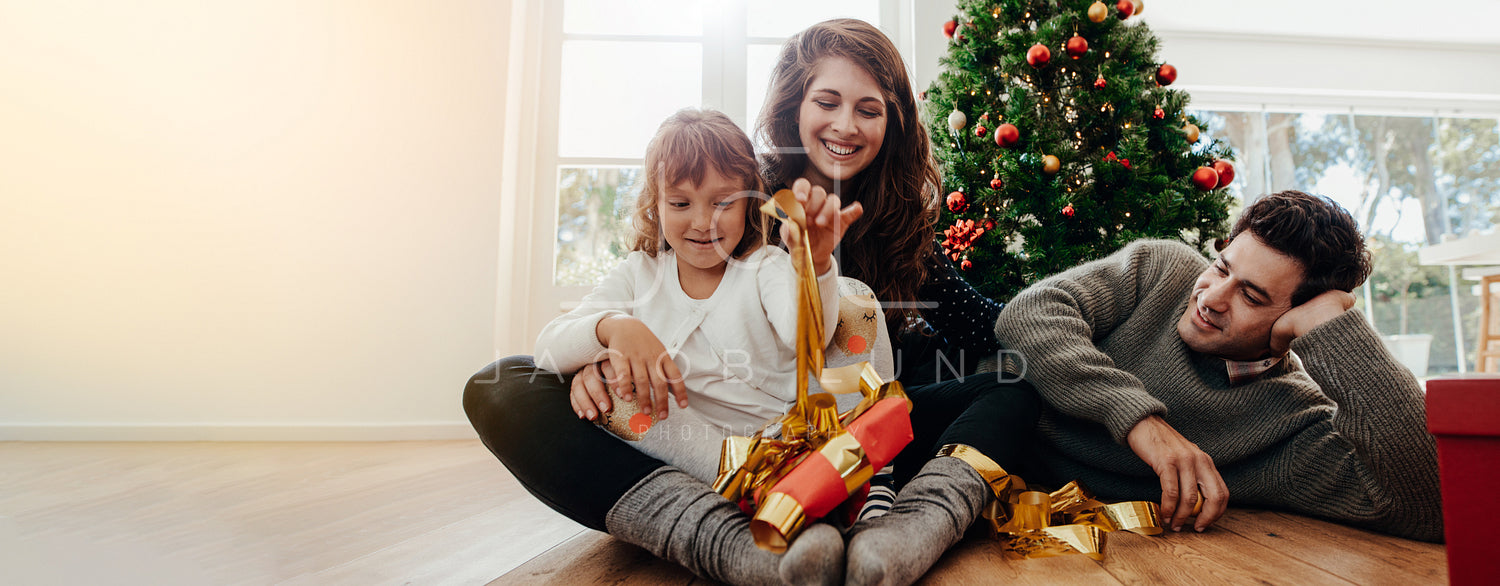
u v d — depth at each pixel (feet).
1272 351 2.63
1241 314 2.54
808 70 3.17
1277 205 2.48
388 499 3.42
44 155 6.13
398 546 2.49
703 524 1.80
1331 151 9.35
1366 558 2.14
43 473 4.25
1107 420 2.48
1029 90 4.96
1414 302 9.20
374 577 2.10
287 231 6.30
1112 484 2.87
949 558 2.17
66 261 6.09
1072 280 2.90
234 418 6.14
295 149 6.36
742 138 2.52
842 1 7.39
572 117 7.25
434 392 6.34
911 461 2.79
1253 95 9.30
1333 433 2.56
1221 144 5.36
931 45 7.00
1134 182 4.73
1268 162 9.29
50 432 5.94
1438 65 9.28
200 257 6.20
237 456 5.05
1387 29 8.98
